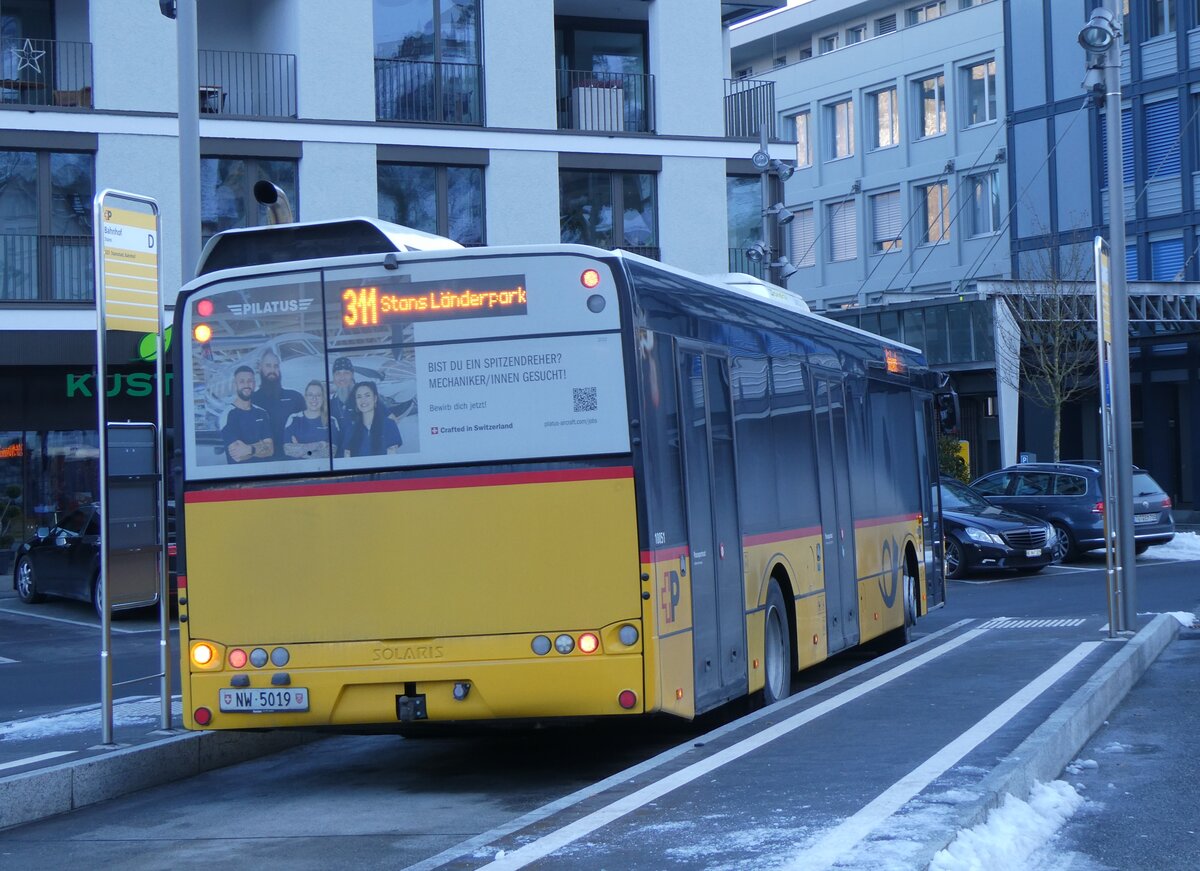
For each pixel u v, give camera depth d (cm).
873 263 5500
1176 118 4259
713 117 3309
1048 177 4575
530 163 3095
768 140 3356
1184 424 4284
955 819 641
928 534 1731
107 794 930
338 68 2947
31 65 2825
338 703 879
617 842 631
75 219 2767
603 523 858
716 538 984
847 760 796
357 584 880
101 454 1009
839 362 1375
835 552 1305
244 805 901
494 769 1005
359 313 890
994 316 3847
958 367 4081
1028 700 990
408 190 3012
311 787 959
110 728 1002
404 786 949
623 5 3294
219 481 900
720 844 617
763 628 1077
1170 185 4272
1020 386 4075
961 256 5106
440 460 876
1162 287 3706
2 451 2788
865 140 5525
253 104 2950
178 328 910
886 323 4259
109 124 2772
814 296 5744
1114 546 1428
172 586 1623
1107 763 893
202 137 2814
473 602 867
